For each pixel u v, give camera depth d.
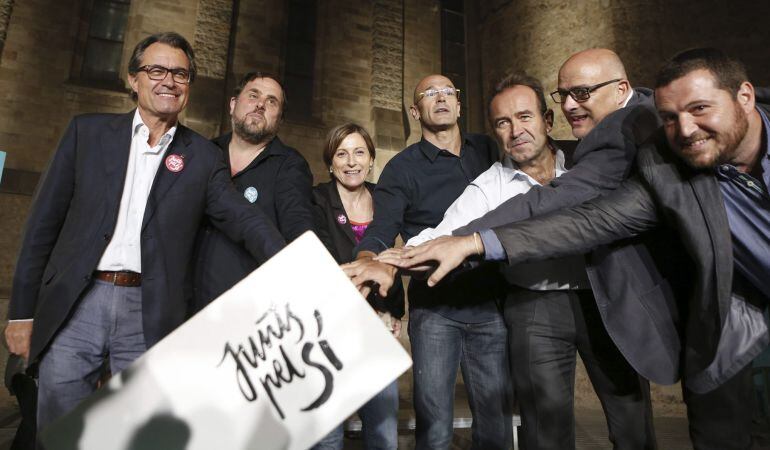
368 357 0.85
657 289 1.24
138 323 1.37
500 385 1.62
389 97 8.70
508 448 1.61
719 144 1.01
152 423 0.85
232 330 0.89
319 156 8.17
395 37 9.05
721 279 1.05
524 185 1.64
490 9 9.23
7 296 5.82
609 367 1.39
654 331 1.21
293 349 0.87
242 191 1.81
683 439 3.52
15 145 6.52
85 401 0.85
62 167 1.37
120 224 1.39
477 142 2.08
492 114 1.66
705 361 1.11
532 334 1.41
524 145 1.59
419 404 1.65
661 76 1.05
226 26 7.92
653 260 1.26
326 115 8.43
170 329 1.36
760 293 1.18
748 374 1.18
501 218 1.33
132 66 1.49
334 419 0.83
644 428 1.39
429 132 2.01
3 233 6.14
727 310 1.05
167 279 1.38
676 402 4.80
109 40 7.53
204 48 7.69
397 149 8.22
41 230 1.33
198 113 7.25
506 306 1.52
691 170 1.10
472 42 9.48
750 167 1.08
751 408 1.17
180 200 1.45
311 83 8.63
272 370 0.87
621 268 1.26
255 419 0.85
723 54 1.02
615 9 6.60
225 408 0.86
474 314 1.63
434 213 1.92
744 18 5.99
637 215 1.18
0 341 5.41
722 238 1.05
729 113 0.99
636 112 1.37
